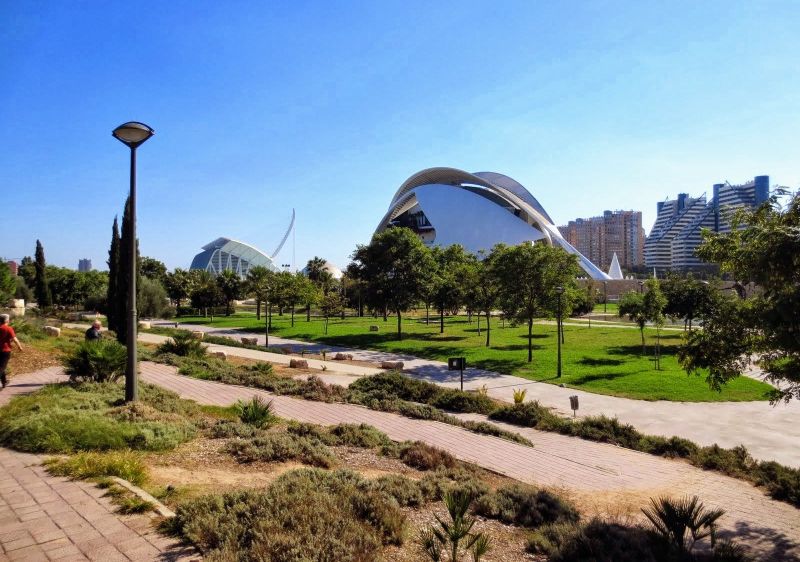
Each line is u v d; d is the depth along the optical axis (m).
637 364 27.94
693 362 9.40
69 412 8.29
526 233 89.75
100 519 4.93
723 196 157.25
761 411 18.61
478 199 94.50
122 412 8.84
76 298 64.38
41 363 15.03
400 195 112.06
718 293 32.94
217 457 7.60
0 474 6.07
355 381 18.47
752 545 7.23
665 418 17.67
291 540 4.29
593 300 58.69
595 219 192.62
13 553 4.18
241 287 63.59
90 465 6.27
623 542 5.56
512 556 5.45
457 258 54.22
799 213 7.73
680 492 9.66
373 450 9.60
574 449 12.66
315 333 43.72
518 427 15.30
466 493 4.82
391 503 5.77
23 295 51.00
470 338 39.91
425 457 9.01
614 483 9.90
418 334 42.50
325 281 75.06
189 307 71.81
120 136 9.52
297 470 6.61
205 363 19.19
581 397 20.88
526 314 29.69
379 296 40.00
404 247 39.81
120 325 26.80
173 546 4.46
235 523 4.66
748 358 9.16
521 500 7.18
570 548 5.34
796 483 9.89
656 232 187.75
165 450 7.66
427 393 17.70
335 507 5.15
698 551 6.26
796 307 6.70
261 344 37.16
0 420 8.14
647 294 29.30
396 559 4.89
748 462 12.27
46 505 5.20
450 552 5.11
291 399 14.48
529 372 26.02
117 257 31.92
